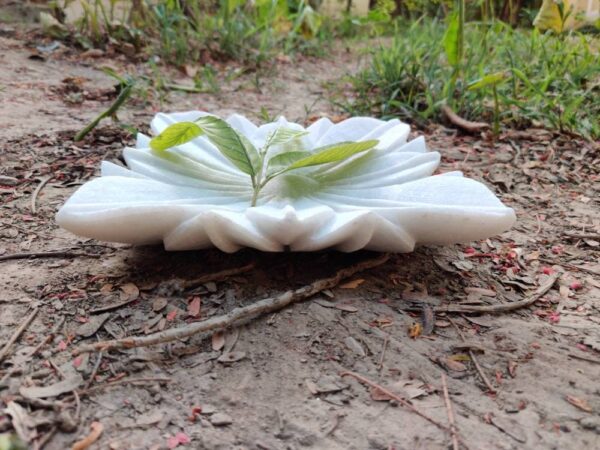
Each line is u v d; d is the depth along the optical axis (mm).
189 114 458
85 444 249
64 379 286
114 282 372
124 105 829
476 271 410
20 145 623
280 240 338
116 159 600
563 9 936
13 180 532
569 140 705
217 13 1282
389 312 350
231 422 265
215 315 339
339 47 1495
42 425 256
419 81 863
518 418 274
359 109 857
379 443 257
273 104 916
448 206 344
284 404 277
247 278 373
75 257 406
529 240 471
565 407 282
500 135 728
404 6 1743
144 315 339
